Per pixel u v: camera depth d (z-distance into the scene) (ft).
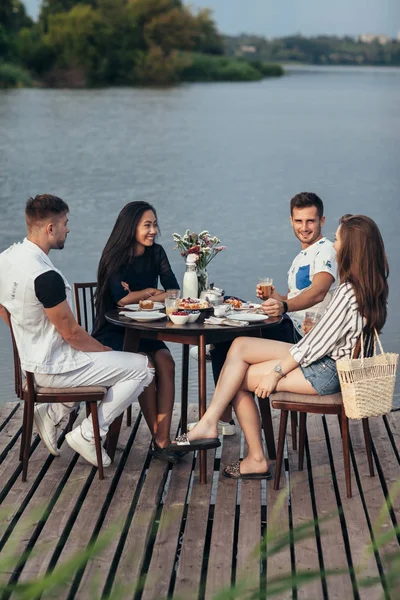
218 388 13.48
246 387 13.58
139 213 15.37
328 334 12.71
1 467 14.24
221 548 11.51
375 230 12.64
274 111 133.18
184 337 14.06
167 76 239.71
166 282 15.75
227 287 30.45
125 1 240.12
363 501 12.96
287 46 396.57
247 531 12.01
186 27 246.06
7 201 52.49
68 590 10.32
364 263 12.56
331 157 75.97
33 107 138.51
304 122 113.09
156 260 15.76
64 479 13.94
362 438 15.58
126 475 13.93
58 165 70.13
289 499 13.33
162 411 14.55
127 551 11.31
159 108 139.33
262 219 46.19
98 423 13.62
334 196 54.49
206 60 253.03
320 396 13.01
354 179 62.39
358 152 79.82
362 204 51.24
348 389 12.45
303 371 13.01
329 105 147.64
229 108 139.64
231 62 258.78
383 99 165.37
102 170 67.46
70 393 13.43
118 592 6.08
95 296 15.51
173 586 11.00
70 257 35.83
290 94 181.68
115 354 13.70
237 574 10.72
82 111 130.93
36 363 13.23
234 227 43.65
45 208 13.20
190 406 17.62
